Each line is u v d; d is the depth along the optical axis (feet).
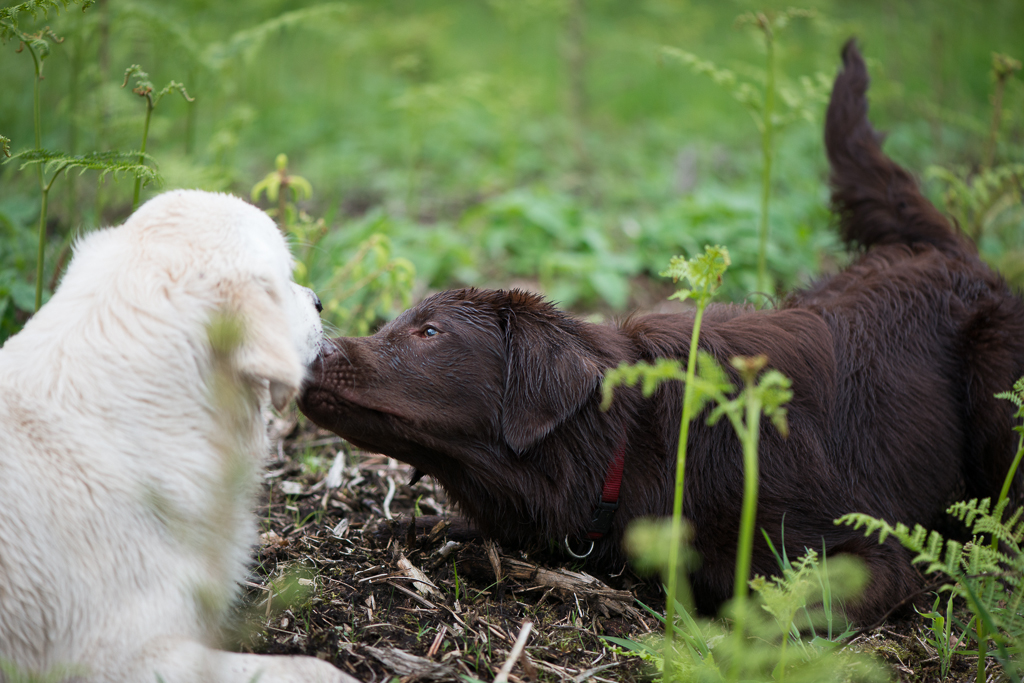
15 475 7.16
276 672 7.30
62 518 7.19
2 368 7.76
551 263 18.92
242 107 22.12
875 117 30.48
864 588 9.85
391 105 23.09
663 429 10.32
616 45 36.68
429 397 9.93
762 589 7.48
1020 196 18.35
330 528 11.19
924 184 22.82
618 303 18.33
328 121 29.86
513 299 10.25
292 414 13.97
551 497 10.21
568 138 30.25
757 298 13.94
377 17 32.63
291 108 30.66
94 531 7.27
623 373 6.45
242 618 8.93
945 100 30.68
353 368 9.78
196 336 7.86
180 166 15.81
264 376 7.30
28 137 21.65
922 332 11.60
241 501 8.63
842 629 9.75
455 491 10.59
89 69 17.79
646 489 10.30
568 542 10.59
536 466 10.20
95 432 7.52
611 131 32.78
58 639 7.16
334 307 14.78
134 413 7.66
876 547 10.34
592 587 9.96
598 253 19.58
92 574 7.21
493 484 10.28
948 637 9.29
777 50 21.71
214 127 23.44
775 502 10.21
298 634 8.82
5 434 7.28
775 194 24.31
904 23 35.12
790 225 20.99
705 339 10.59
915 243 13.39
